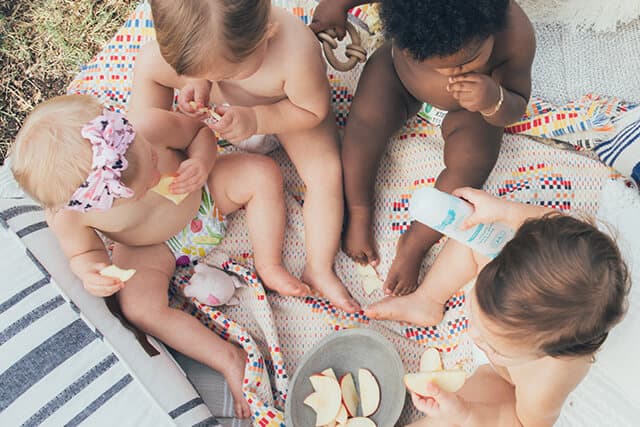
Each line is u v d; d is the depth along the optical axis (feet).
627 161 5.35
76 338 4.50
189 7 3.96
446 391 4.26
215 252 5.68
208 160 5.22
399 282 5.43
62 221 4.77
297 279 5.50
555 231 3.52
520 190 5.62
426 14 4.02
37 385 4.28
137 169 4.39
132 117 5.06
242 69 4.43
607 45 6.01
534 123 5.76
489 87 4.56
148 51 5.18
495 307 3.52
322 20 5.24
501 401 4.65
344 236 5.67
